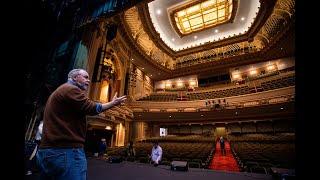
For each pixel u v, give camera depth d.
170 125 20.81
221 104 17.22
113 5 5.84
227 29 20.58
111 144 14.40
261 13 15.78
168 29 20.81
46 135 1.03
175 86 24.80
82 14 6.47
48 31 5.14
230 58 20.53
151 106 18.52
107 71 14.05
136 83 20.86
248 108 15.91
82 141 1.12
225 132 18.80
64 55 6.20
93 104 1.12
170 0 17.11
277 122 16.62
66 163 1.00
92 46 10.22
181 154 8.12
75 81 1.21
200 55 22.97
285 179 3.96
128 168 5.38
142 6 15.42
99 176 4.08
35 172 3.76
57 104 1.08
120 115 15.37
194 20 19.53
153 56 22.09
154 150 6.36
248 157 7.41
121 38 15.83
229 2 16.98
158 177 4.16
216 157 10.21
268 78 17.80
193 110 17.98
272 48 17.45
